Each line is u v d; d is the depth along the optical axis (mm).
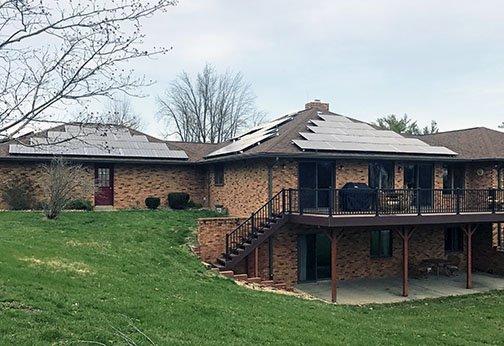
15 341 6465
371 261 20281
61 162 19562
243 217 20000
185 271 14422
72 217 19766
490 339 11750
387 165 20750
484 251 21984
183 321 8938
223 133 50500
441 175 22016
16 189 21484
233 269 17812
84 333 7191
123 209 23062
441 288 18328
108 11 6215
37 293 8875
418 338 10969
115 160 22547
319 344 8984
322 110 25547
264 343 8469
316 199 19281
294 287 18094
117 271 12469
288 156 18047
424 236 21547
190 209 23969
